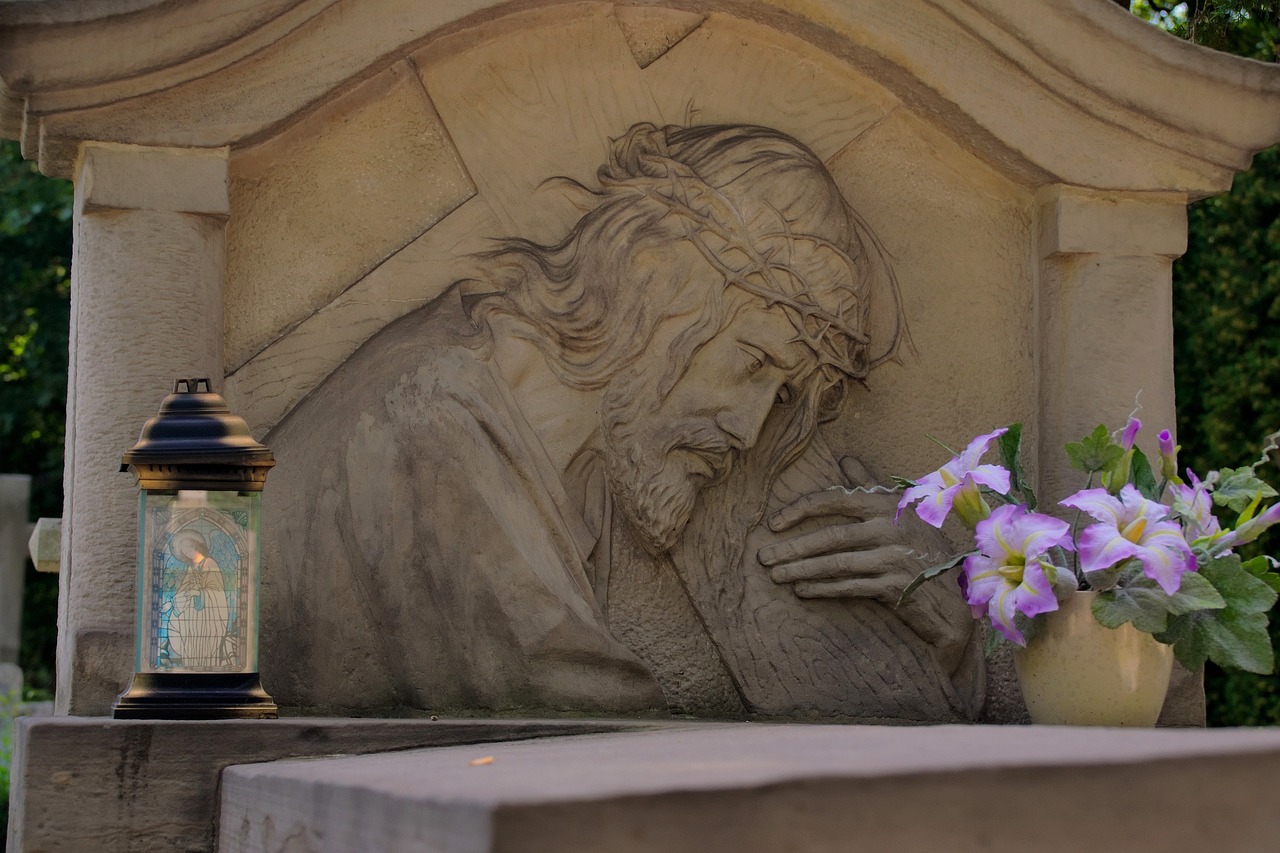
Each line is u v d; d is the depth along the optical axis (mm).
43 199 8742
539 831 1090
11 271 9266
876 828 1187
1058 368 3176
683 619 2914
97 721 2197
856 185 3189
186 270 2684
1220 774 1297
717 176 2918
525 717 2688
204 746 2195
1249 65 3137
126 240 2664
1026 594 2338
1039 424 3207
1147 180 3176
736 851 1142
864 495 3010
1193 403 5090
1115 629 2381
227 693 2279
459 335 2859
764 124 3158
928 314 3184
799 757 1386
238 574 2326
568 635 2727
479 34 2984
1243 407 4938
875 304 3146
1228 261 4918
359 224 2912
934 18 3094
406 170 2953
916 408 3145
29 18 2543
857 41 3082
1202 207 5000
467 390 2781
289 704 2668
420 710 2676
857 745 1539
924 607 2957
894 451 3119
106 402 2625
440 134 2979
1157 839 1268
